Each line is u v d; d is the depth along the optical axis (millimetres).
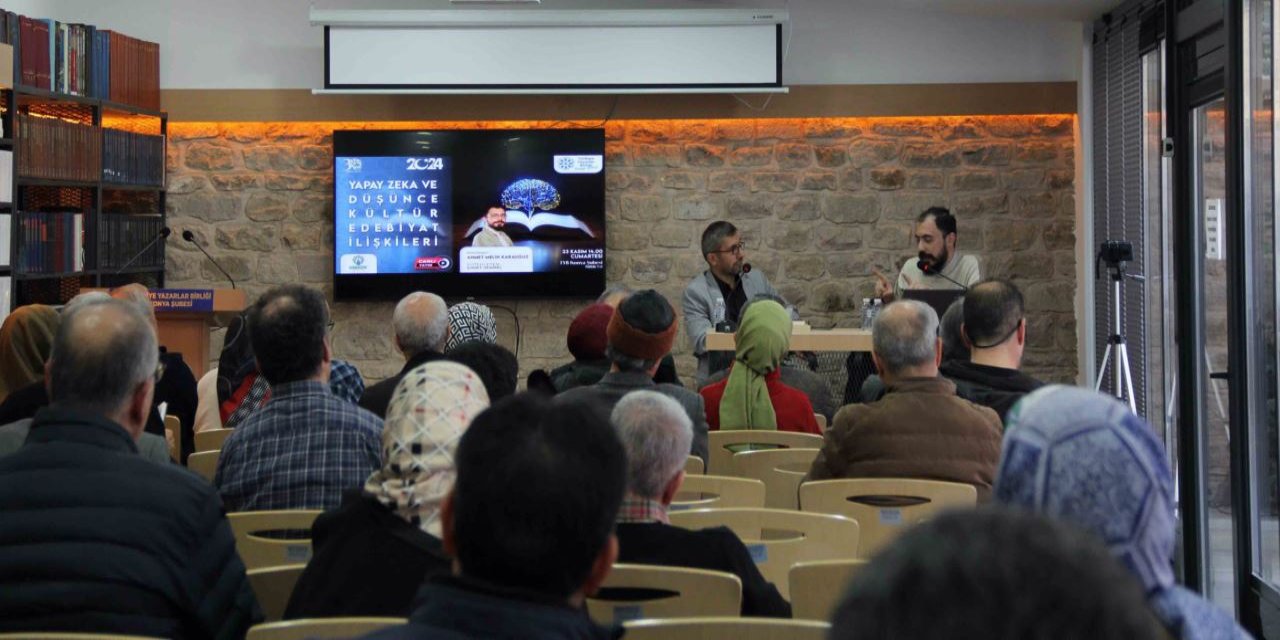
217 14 9016
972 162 9039
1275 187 4504
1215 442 5297
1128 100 7695
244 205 9117
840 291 9102
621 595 2408
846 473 3500
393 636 1391
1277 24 4453
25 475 2279
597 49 8695
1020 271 9023
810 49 9016
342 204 9008
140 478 2299
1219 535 5289
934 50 8992
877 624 700
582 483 1433
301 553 2850
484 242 9016
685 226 9133
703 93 8914
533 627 1390
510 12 8633
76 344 2412
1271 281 4562
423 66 8688
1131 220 7648
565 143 9000
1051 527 728
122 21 8992
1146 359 7379
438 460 2277
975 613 686
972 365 3984
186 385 5039
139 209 8875
